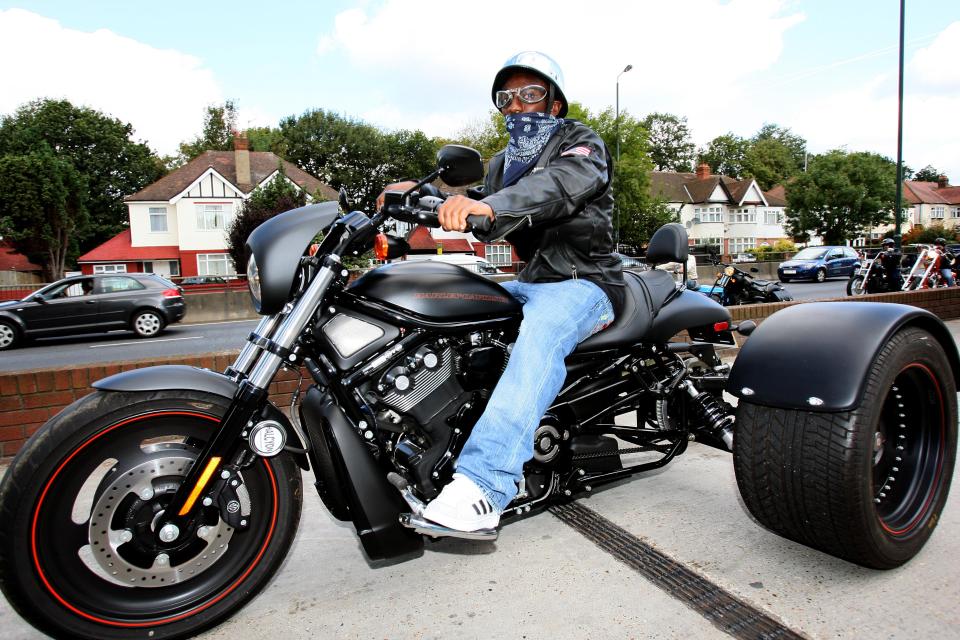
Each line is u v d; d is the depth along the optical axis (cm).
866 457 205
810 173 4700
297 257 199
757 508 232
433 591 225
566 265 244
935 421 240
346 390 207
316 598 222
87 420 180
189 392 193
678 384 287
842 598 210
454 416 223
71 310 1315
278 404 429
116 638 185
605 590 221
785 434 217
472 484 208
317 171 5534
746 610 205
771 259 3578
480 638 194
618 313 260
